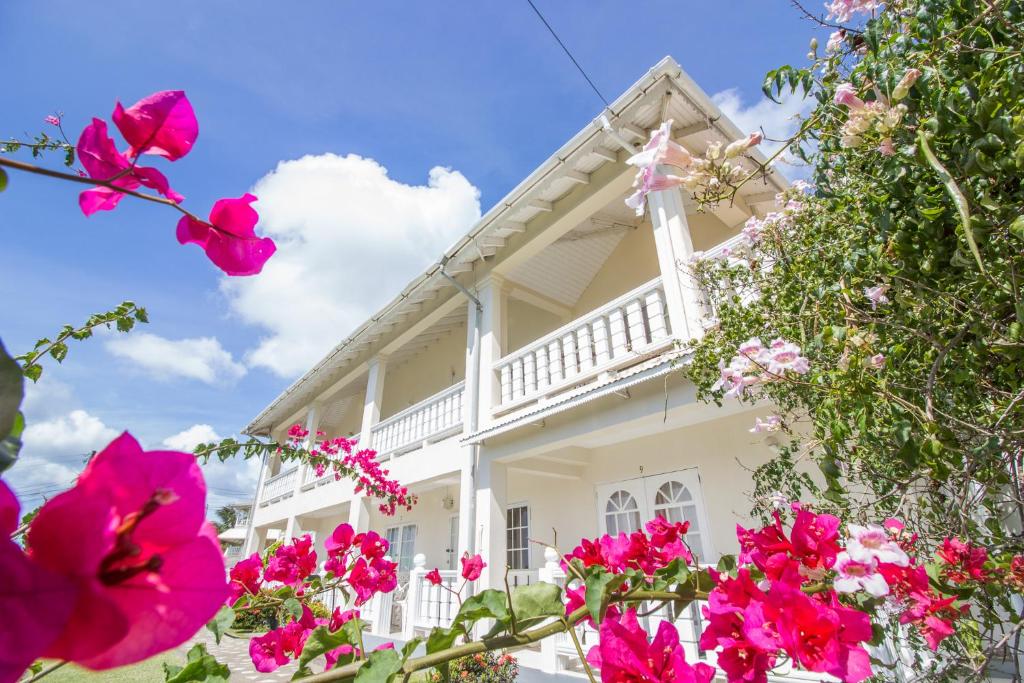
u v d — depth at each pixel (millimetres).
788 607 923
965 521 1838
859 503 2443
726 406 4402
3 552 309
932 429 1575
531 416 5348
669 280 4844
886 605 1361
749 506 5270
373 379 10141
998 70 1401
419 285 8164
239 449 3100
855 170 1980
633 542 1451
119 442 434
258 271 795
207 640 9898
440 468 7473
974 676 2014
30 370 1800
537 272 8445
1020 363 1598
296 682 957
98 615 327
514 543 7762
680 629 4250
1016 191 1427
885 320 1855
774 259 3012
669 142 1457
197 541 413
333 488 10227
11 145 1430
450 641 1024
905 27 1721
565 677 4719
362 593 1657
